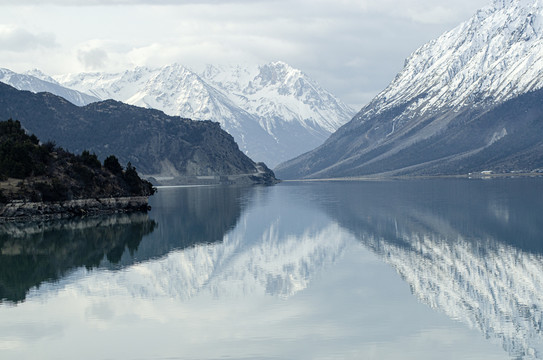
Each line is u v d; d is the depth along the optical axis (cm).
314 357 6281
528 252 11044
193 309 7856
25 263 10750
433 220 15925
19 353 6538
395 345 6550
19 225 15750
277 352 6412
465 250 11388
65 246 12469
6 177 17062
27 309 7950
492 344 6556
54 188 17500
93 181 18838
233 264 10494
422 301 8044
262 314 7619
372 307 7825
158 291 8738
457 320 7288
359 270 9869
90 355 6462
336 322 7275
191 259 10938
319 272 9781
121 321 7438
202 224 15950
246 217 17688
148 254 11481
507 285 8756
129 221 16675
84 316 7644
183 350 6531
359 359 6209
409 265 10162
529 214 16662
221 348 6562
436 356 6266
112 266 10406
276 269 10056
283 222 16250
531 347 6450
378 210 19125
